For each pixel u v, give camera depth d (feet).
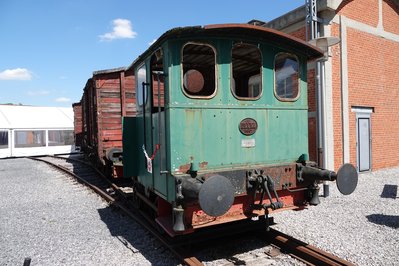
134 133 19.19
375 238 15.20
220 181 11.29
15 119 80.43
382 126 37.68
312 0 28.40
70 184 33.83
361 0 34.58
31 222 20.34
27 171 46.55
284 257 13.35
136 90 19.02
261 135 14.43
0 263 13.99
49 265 13.58
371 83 35.78
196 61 17.39
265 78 14.67
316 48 15.37
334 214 19.30
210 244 14.96
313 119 30.73
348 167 13.70
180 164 12.46
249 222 15.81
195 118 12.85
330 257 12.26
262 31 13.64
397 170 37.04
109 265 13.29
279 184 14.33
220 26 12.59
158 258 13.71
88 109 44.42
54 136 84.33
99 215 21.54
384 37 37.37
